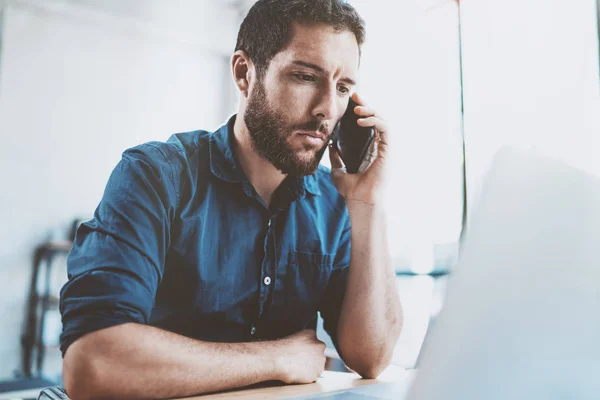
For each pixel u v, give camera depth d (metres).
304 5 1.00
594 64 1.79
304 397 0.70
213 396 0.76
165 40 4.36
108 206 0.91
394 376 1.05
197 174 1.05
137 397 0.73
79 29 4.07
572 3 1.87
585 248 0.40
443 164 2.35
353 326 1.05
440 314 0.39
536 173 0.42
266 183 1.11
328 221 1.22
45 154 3.91
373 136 1.13
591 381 0.37
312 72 1.01
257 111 1.04
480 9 2.22
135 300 0.81
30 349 3.68
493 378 0.36
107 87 4.15
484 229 0.41
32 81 3.89
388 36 2.71
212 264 1.04
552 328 0.38
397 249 2.49
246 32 1.09
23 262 3.78
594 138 1.77
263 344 0.89
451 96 2.35
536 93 1.96
